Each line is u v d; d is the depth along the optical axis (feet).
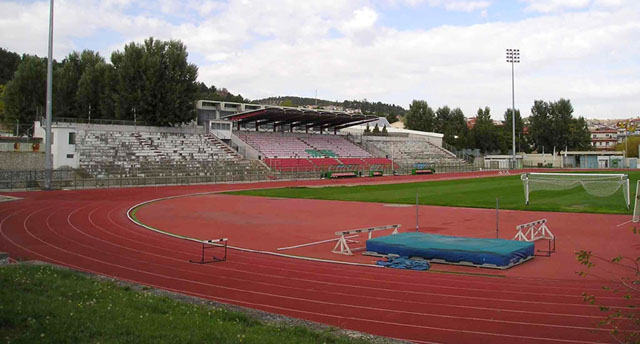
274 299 39.24
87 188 150.61
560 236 71.72
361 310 36.01
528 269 50.44
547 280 45.47
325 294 40.73
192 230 79.71
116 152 184.34
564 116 392.27
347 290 42.09
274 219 93.71
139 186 163.94
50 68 136.98
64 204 108.88
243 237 73.26
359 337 26.43
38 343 22.16
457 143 392.88
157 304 30.78
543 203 114.32
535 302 37.76
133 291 34.76
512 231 77.10
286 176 215.10
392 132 364.99
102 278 39.01
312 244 67.36
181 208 111.45
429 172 276.82
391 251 57.31
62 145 160.15
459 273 48.93
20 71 237.86
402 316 34.45
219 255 59.06
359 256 58.85
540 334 30.27
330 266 52.85
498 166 324.60
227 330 25.73
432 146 351.05
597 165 347.36
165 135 210.38
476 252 51.80
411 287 43.04
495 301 38.19
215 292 41.45
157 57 216.54
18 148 155.22
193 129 228.43
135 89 217.36
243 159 218.38
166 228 81.61
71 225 81.41
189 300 33.42
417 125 440.86
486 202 119.55
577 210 100.53
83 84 240.12
